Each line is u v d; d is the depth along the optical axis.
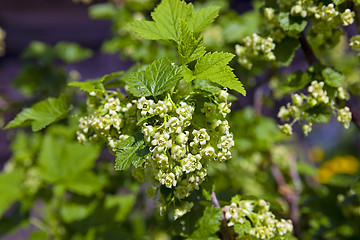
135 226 0.71
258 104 0.77
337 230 0.59
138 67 0.47
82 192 0.69
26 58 0.93
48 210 0.72
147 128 0.40
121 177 0.69
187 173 0.42
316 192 0.64
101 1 1.49
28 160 0.77
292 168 0.74
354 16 0.47
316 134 1.66
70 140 0.73
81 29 1.89
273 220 0.45
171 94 0.41
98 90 0.43
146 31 0.43
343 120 0.47
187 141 0.41
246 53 0.50
